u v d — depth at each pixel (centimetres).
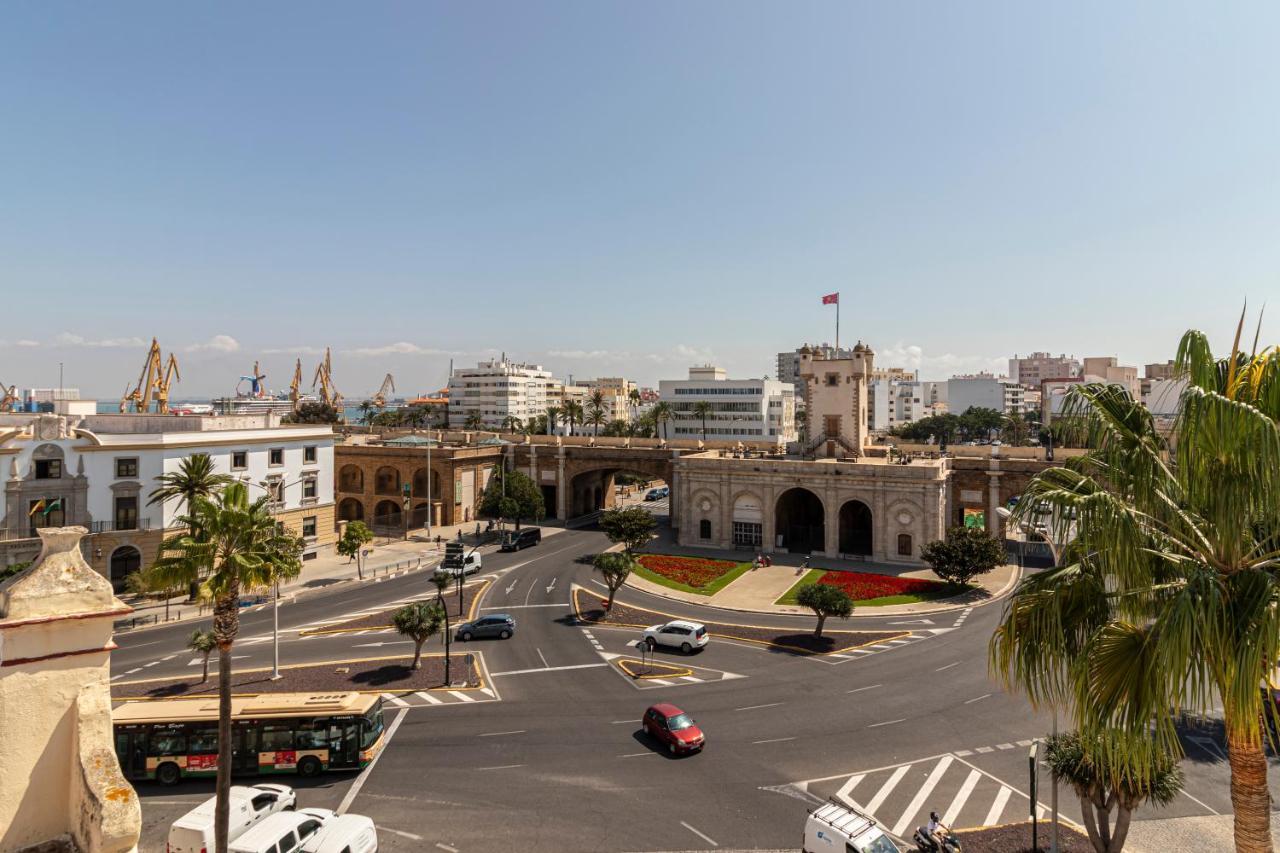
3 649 949
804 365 8344
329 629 5216
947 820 2644
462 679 4181
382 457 9906
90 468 5928
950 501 8088
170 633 5131
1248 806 1252
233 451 6931
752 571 6950
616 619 5431
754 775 3011
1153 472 1271
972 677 4150
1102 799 2064
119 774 967
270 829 2367
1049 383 17025
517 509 8144
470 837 2570
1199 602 1141
